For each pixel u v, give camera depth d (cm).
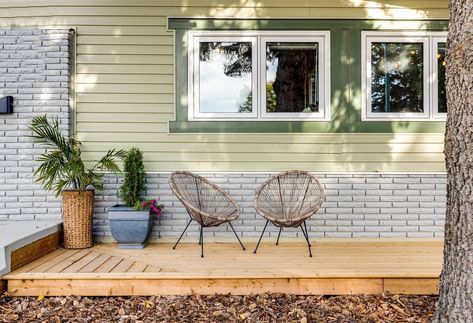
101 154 416
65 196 381
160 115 418
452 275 222
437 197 419
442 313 228
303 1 416
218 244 409
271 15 416
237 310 271
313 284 297
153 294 295
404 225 419
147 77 417
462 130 215
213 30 417
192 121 418
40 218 411
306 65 419
